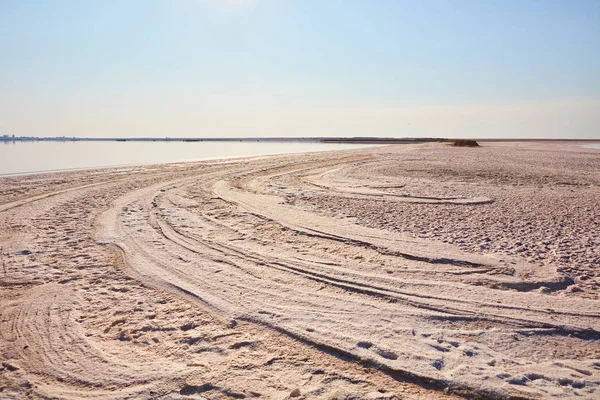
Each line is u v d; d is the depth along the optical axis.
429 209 10.40
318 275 5.67
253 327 4.22
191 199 11.98
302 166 22.97
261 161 27.22
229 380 3.29
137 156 38.81
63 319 4.42
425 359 3.57
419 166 22.61
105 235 7.79
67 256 6.57
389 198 12.11
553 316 4.44
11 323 4.34
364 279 5.52
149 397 3.10
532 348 3.80
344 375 3.36
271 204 11.12
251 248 6.94
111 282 5.48
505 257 6.37
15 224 8.76
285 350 3.76
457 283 5.38
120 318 4.43
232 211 10.14
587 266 6.00
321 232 7.99
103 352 3.76
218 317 4.45
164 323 4.32
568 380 3.27
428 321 4.32
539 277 5.55
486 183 15.59
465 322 4.30
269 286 5.29
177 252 6.73
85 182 15.97
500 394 3.09
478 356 3.64
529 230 8.14
